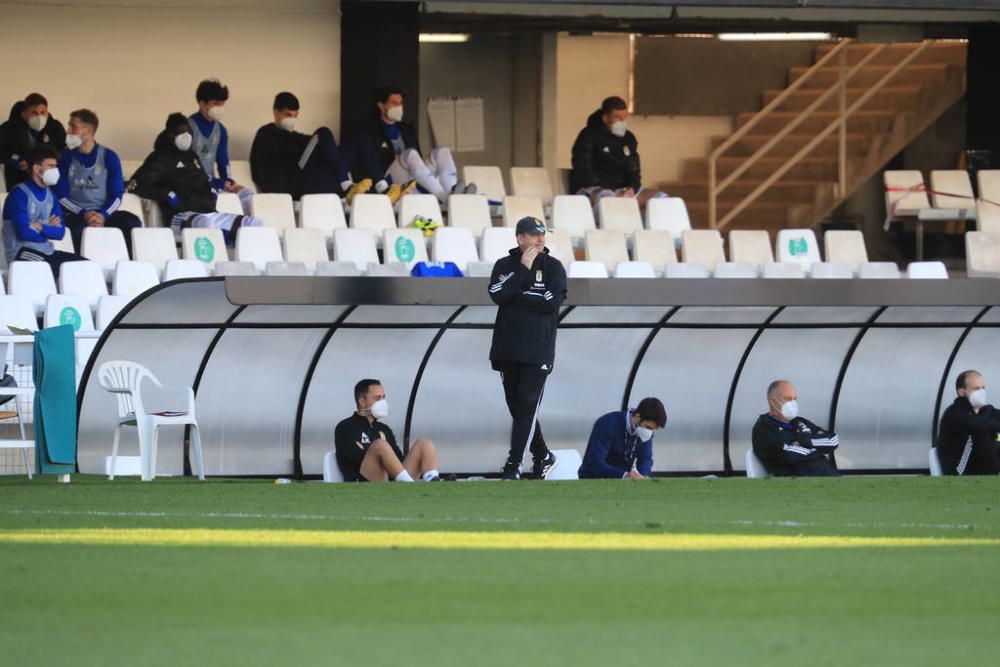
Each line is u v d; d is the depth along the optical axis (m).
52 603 20.39
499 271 39.06
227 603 20.39
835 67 91.56
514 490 35.66
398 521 29.45
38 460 41.66
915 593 21.28
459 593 21.19
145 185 64.88
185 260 60.25
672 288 47.41
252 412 51.31
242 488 36.47
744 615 19.59
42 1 72.25
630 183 73.94
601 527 28.55
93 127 63.72
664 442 54.34
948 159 91.31
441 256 65.56
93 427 49.66
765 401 54.75
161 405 50.34
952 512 31.36
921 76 90.62
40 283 57.66
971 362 55.47
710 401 54.44
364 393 42.47
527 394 39.47
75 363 45.19
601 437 44.19
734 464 54.81
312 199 67.12
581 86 91.12
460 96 86.81
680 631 18.53
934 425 56.03
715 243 70.12
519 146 87.38
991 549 25.83
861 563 24.05
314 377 51.34
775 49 92.38
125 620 19.22
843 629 18.70
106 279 61.56
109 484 38.56
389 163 70.88
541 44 86.06
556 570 23.22
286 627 18.75
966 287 49.00
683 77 91.88
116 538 27.00
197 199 65.50
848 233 72.38
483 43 87.00
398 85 73.88
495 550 25.42
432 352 51.72
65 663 16.78
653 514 30.70
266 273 60.12
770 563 24.00
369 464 41.91
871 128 90.06
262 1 73.69
